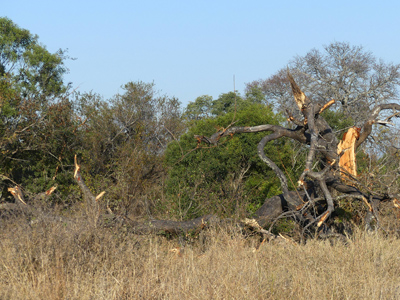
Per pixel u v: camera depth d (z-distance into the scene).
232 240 15.77
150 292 10.45
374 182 18.11
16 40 51.19
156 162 29.80
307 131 18.67
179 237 17.00
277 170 17.98
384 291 10.48
